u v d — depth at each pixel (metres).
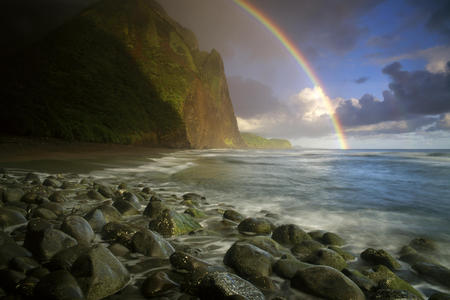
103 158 18.73
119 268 2.71
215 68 116.12
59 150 20.14
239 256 3.28
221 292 2.37
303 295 2.76
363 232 5.32
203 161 24.84
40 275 2.47
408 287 2.97
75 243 3.30
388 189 10.46
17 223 4.23
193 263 3.08
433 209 7.24
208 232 4.77
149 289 2.53
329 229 5.48
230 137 112.88
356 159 31.52
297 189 10.17
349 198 8.61
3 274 2.38
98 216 4.56
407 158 32.59
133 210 5.78
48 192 6.82
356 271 3.21
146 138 46.00
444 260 4.10
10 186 6.88
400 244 4.68
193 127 63.41
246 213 6.57
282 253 3.82
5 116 24.98
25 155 15.33
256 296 2.43
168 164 19.41
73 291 2.21
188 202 6.93
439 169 18.58
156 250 3.44
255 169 17.98
